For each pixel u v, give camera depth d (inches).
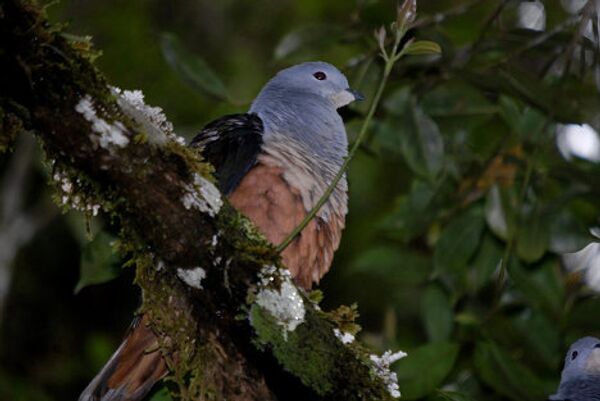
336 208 362.9
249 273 251.0
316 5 614.2
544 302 434.6
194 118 582.6
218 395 262.7
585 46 412.8
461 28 578.6
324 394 253.3
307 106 389.4
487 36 448.5
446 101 443.2
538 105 425.7
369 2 446.0
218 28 617.0
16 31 231.6
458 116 446.6
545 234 422.9
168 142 247.4
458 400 315.9
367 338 477.1
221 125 364.5
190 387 263.0
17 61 231.8
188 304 259.9
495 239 448.5
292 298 252.7
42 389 578.6
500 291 460.1
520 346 474.0
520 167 434.6
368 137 455.8
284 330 251.3
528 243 422.6
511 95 428.8
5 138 246.8
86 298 621.6
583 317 443.2
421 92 446.9
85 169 245.4
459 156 454.9
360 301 613.0
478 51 442.6
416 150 431.2
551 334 448.8
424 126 433.7
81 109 239.3
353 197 587.5
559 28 434.6
